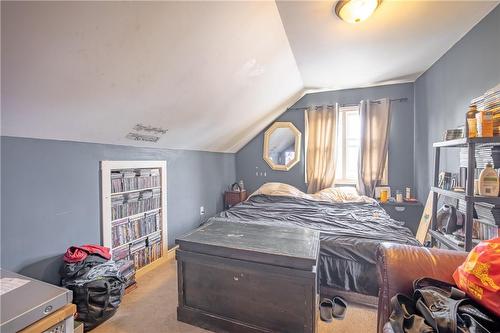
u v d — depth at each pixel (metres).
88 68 1.33
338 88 3.73
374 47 2.32
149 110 1.98
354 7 1.63
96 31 1.17
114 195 2.14
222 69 2.03
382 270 1.25
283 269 1.40
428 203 2.69
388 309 1.17
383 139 3.46
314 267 1.38
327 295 1.91
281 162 4.19
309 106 3.92
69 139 1.78
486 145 1.59
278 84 2.97
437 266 1.15
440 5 1.68
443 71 2.50
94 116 1.70
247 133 3.95
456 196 1.60
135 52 1.40
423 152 3.06
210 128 2.98
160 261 2.63
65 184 1.77
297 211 2.88
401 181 3.51
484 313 0.87
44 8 0.97
